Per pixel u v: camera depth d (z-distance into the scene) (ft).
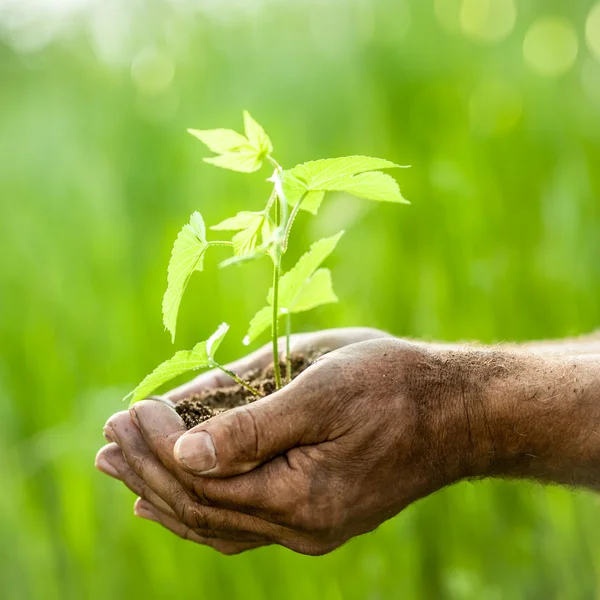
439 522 4.50
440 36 5.02
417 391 3.54
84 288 4.72
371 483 3.53
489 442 3.59
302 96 4.90
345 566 4.46
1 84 4.90
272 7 5.03
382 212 4.71
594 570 4.55
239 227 3.52
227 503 3.50
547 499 4.53
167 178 4.75
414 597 4.49
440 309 4.61
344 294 4.67
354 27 4.94
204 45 4.96
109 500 4.50
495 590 4.50
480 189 4.73
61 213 4.80
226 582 4.45
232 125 4.79
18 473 4.53
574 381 3.58
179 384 4.73
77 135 4.86
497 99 5.01
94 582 4.48
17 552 4.49
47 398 4.57
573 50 5.25
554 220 4.79
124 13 4.97
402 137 4.76
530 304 4.69
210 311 4.53
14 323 4.67
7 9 4.92
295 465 3.49
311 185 3.49
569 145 4.90
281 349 3.87
